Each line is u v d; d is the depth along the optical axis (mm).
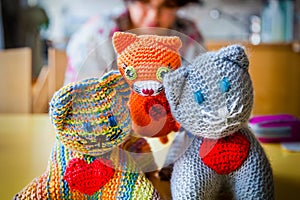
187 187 329
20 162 576
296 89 1427
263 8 2035
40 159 592
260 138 656
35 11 2045
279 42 1457
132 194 330
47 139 730
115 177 333
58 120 305
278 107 1435
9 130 819
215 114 313
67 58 1033
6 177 504
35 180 344
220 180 349
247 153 341
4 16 1979
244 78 321
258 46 1423
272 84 1441
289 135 661
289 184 476
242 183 344
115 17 1050
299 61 1431
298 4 1804
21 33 2025
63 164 335
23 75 1177
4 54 1190
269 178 348
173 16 1046
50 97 343
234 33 2186
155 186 365
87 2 2230
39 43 2023
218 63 317
